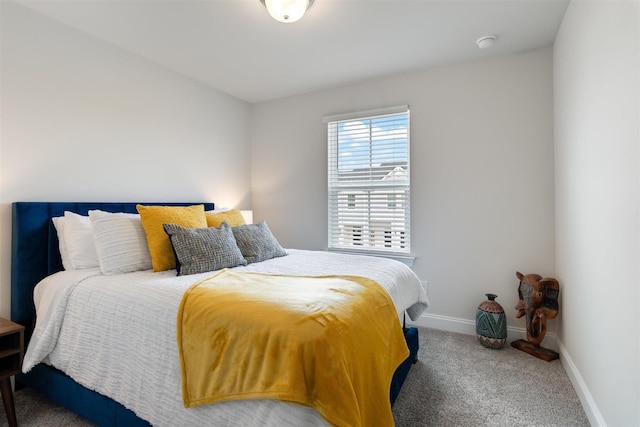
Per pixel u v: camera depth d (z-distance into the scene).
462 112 2.72
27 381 1.79
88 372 1.49
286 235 3.58
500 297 2.62
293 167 3.54
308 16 2.05
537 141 2.47
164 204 2.70
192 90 3.03
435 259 2.85
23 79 1.92
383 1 1.90
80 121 2.19
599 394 1.49
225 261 1.95
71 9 1.95
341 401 0.95
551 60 2.42
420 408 1.68
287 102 3.55
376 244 3.12
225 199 3.40
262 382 1.00
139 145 2.57
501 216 2.60
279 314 1.10
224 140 3.39
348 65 2.77
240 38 2.32
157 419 1.25
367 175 3.16
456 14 2.04
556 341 2.35
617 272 1.28
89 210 2.03
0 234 1.85
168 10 1.98
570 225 1.99
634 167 1.12
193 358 1.18
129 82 2.49
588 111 1.60
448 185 2.78
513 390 1.85
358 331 1.16
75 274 1.77
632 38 1.12
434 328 2.84
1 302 1.86
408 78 2.92
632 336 1.16
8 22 1.85
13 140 1.88
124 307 1.43
